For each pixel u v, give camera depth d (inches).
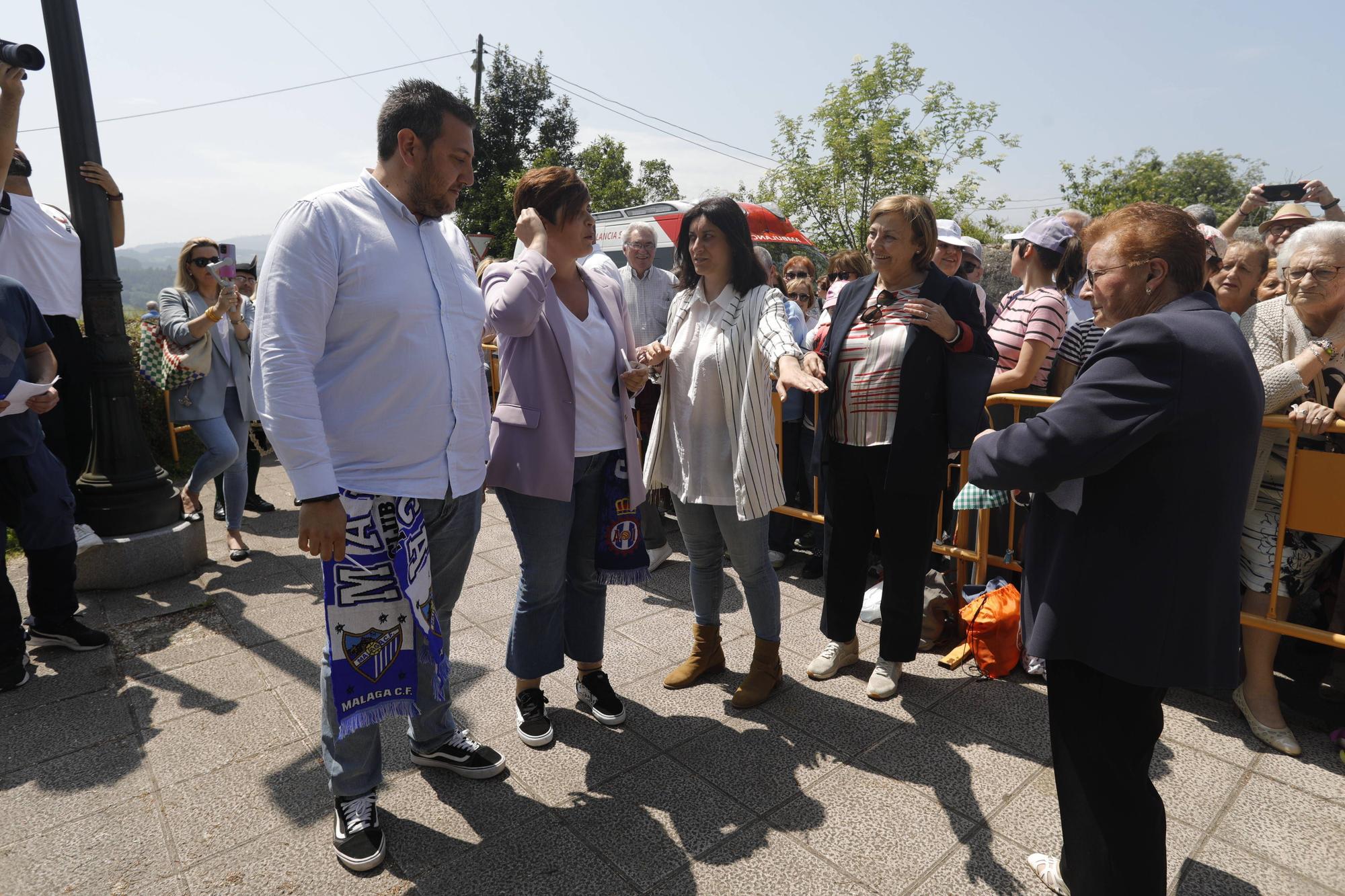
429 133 75.5
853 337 112.6
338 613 77.7
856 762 99.7
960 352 104.1
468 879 80.4
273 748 104.3
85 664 128.5
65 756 102.8
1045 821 87.6
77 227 158.1
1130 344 58.7
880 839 85.4
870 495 114.6
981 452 67.5
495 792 94.6
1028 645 67.1
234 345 178.9
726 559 175.8
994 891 77.5
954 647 131.3
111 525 161.0
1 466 121.2
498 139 946.7
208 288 181.2
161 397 274.2
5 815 91.2
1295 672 120.6
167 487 168.4
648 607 150.1
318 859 83.4
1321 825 86.0
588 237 99.2
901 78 673.0
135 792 95.3
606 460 105.9
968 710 111.7
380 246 75.7
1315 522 98.7
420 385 78.0
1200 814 88.4
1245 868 79.8
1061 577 64.1
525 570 102.6
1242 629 106.3
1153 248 61.0
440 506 84.7
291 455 71.5
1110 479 61.4
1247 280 124.0
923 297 105.3
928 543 110.8
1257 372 60.8
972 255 183.3
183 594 157.9
